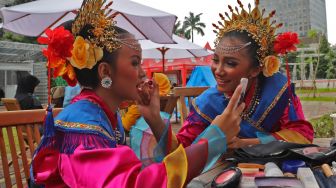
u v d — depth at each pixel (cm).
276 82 174
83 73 106
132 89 106
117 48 103
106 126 97
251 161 132
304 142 161
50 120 93
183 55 972
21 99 450
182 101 282
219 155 91
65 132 92
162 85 155
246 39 157
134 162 82
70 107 100
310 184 98
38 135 167
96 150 82
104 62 103
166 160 84
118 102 109
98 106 101
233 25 163
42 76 1866
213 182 106
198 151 86
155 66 1048
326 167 115
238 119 94
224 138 91
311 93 2191
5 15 507
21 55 1906
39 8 479
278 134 162
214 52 162
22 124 160
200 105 173
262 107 170
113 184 76
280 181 104
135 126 133
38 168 96
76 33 105
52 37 96
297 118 176
